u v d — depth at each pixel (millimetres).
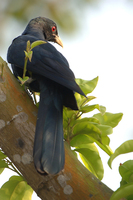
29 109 5316
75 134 5754
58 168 4562
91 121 5852
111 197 4527
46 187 4848
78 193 4801
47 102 5836
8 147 5078
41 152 4715
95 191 4812
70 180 4844
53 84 6129
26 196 5629
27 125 5141
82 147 6168
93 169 5832
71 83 5668
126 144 5035
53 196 4832
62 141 5062
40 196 4902
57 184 4828
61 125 5391
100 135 5586
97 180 4941
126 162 5090
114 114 6199
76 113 6016
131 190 4496
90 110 5984
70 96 5934
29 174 4938
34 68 6035
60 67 6055
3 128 5086
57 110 5719
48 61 6133
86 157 5820
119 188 4543
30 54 4812
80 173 4914
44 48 6461
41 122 5219
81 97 6352
